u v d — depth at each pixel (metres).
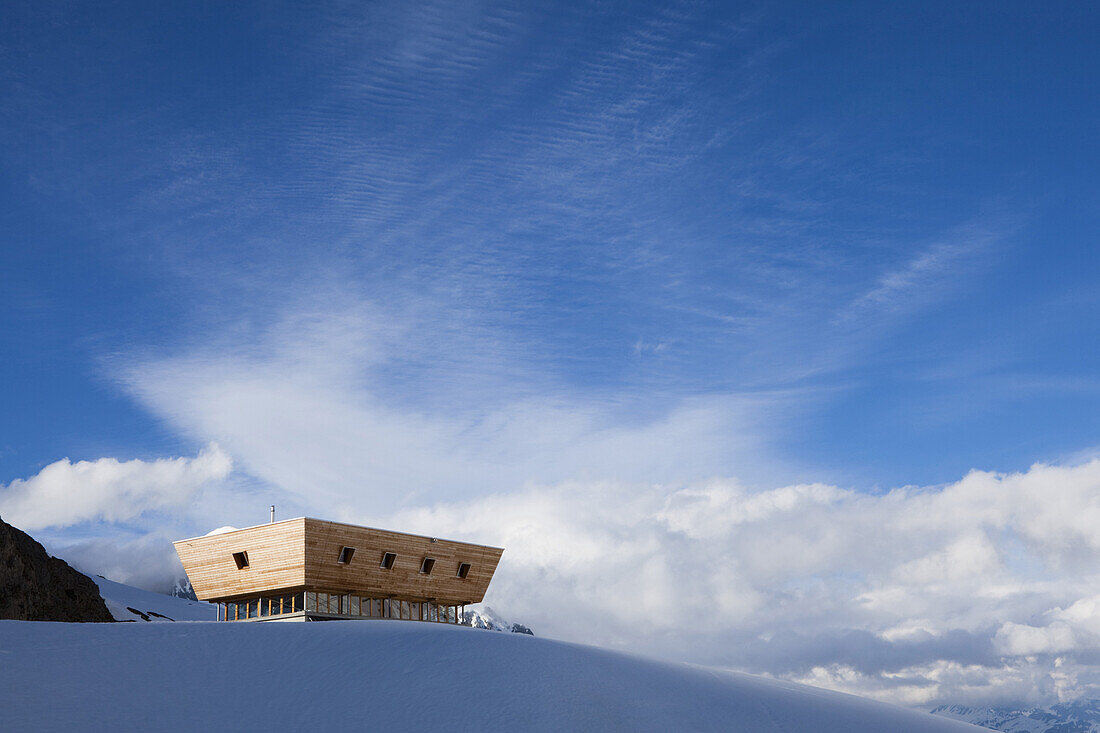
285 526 53.03
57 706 17.62
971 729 26.81
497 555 61.59
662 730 20.03
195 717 17.84
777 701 24.42
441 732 18.12
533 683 21.17
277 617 53.28
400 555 56.59
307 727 17.84
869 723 24.12
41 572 81.06
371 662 22.03
